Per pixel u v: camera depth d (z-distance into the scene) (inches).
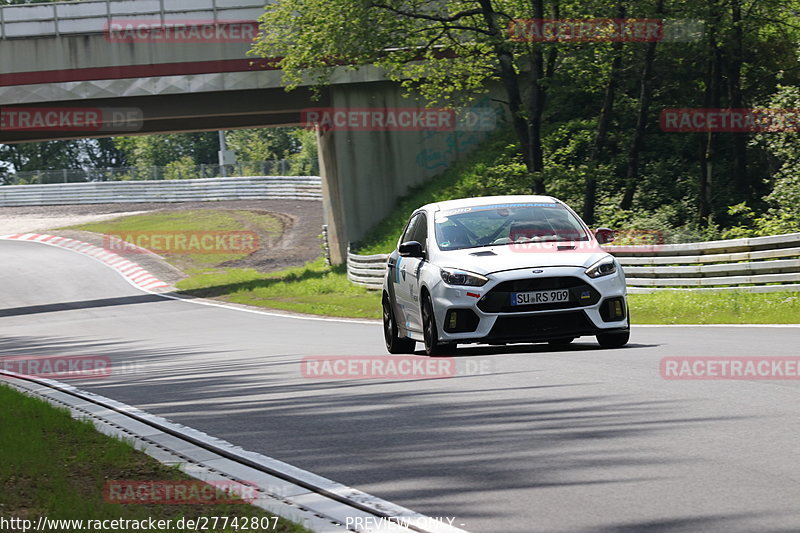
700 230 2578.7
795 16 2817.4
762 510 410.6
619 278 973.8
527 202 1088.8
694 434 570.9
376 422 681.0
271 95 3321.9
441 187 3346.5
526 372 864.9
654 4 2618.1
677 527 394.6
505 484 481.7
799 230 2066.9
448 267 978.1
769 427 579.2
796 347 975.0
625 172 3026.6
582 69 2787.9
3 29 3110.2
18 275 4328.3
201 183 6397.6
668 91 3154.5
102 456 583.2
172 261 4495.6
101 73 3132.4
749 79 2992.1
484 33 2773.1
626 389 742.5
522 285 945.5
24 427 692.1
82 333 2251.5
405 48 2920.8
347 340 1489.9
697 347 1007.6
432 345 989.2
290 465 559.2
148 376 1141.1
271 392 894.4
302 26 2854.3
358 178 3474.4
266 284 3454.7
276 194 6092.5
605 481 475.2
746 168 2802.7
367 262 2876.5
